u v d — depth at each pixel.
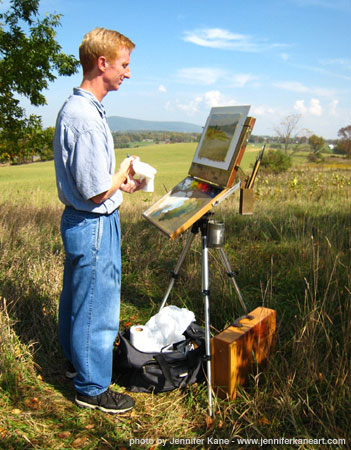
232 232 5.53
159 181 24.64
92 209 1.94
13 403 2.12
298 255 4.25
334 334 2.59
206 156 2.50
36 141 7.95
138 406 2.20
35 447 1.81
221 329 2.96
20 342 2.62
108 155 1.91
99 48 1.86
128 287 3.82
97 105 1.93
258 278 3.85
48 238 4.90
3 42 7.02
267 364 2.43
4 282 3.29
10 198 8.41
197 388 2.30
